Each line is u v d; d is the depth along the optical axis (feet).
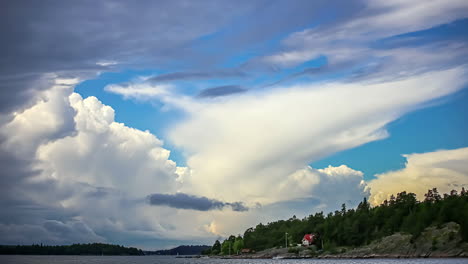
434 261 614.34
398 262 612.70
